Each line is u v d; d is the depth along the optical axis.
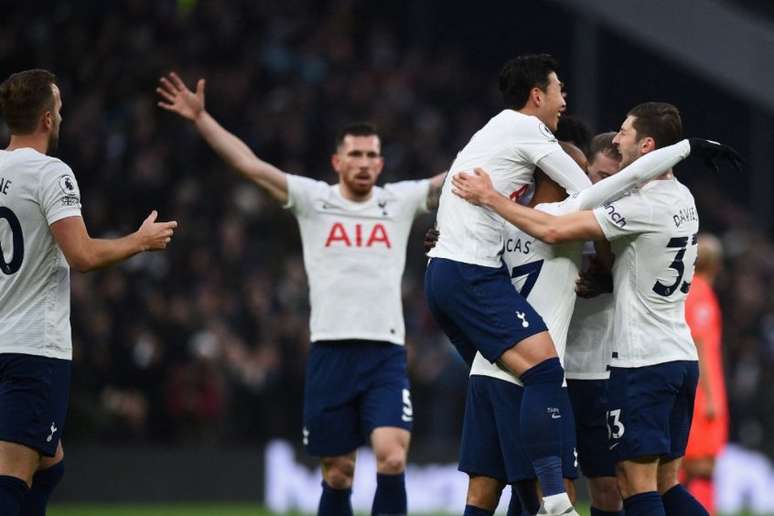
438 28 56.12
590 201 15.19
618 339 15.73
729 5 55.12
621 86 55.03
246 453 34.25
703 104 55.12
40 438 14.95
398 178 43.78
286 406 35.19
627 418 15.61
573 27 55.41
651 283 15.59
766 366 41.03
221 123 43.47
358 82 48.22
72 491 32.78
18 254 14.98
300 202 20.05
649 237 15.42
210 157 41.53
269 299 36.53
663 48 47.97
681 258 15.66
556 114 15.98
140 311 34.62
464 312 15.43
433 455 35.09
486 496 16.05
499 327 15.22
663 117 15.68
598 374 16.83
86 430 33.09
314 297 20.06
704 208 49.94
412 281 39.50
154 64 43.91
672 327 15.81
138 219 38.44
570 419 15.52
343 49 50.06
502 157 15.55
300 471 34.59
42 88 15.35
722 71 48.22
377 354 19.86
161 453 33.53
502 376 15.57
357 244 20.00
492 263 15.42
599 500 17.11
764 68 48.16
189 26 46.59
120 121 41.53
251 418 34.62
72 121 41.00
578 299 16.94
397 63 51.72
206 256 37.03
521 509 16.73
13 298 15.01
